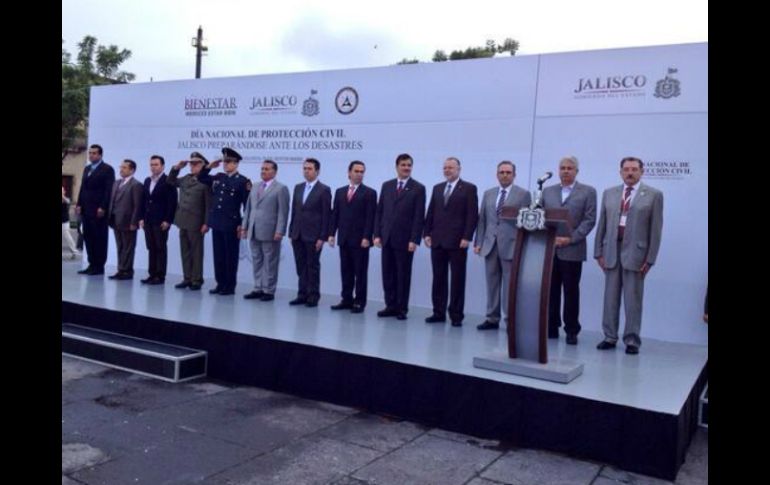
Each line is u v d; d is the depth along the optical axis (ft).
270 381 19.16
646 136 22.22
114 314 22.85
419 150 26.43
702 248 21.50
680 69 21.63
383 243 23.48
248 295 26.30
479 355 16.98
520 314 16.65
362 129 27.71
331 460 14.02
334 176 28.50
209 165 27.86
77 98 64.54
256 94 30.55
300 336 19.63
